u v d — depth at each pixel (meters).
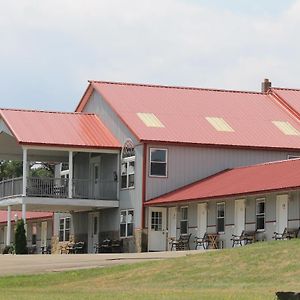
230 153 64.31
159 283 36.28
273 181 54.84
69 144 64.75
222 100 70.06
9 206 67.44
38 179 64.75
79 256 48.50
